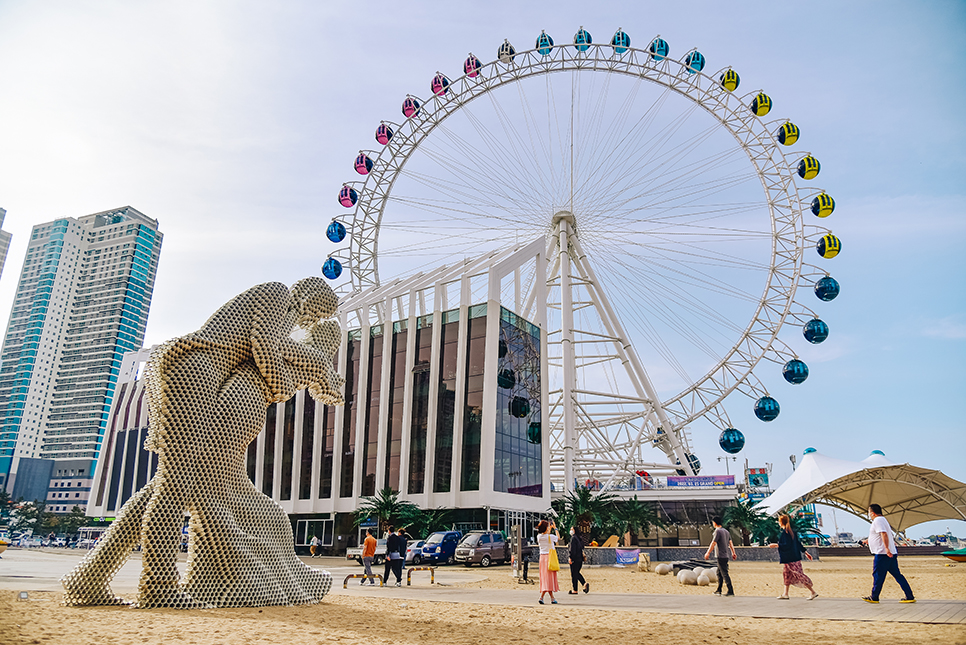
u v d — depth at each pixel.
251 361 17.61
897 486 74.44
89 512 91.25
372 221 77.50
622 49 70.00
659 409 72.00
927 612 14.14
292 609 15.89
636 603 18.20
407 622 14.20
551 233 72.69
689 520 66.88
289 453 68.19
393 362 64.31
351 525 62.19
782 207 70.88
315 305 19.41
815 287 67.94
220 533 15.92
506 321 60.88
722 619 14.39
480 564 41.38
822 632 12.08
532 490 60.41
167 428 15.81
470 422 57.22
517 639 12.02
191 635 11.31
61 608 14.41
